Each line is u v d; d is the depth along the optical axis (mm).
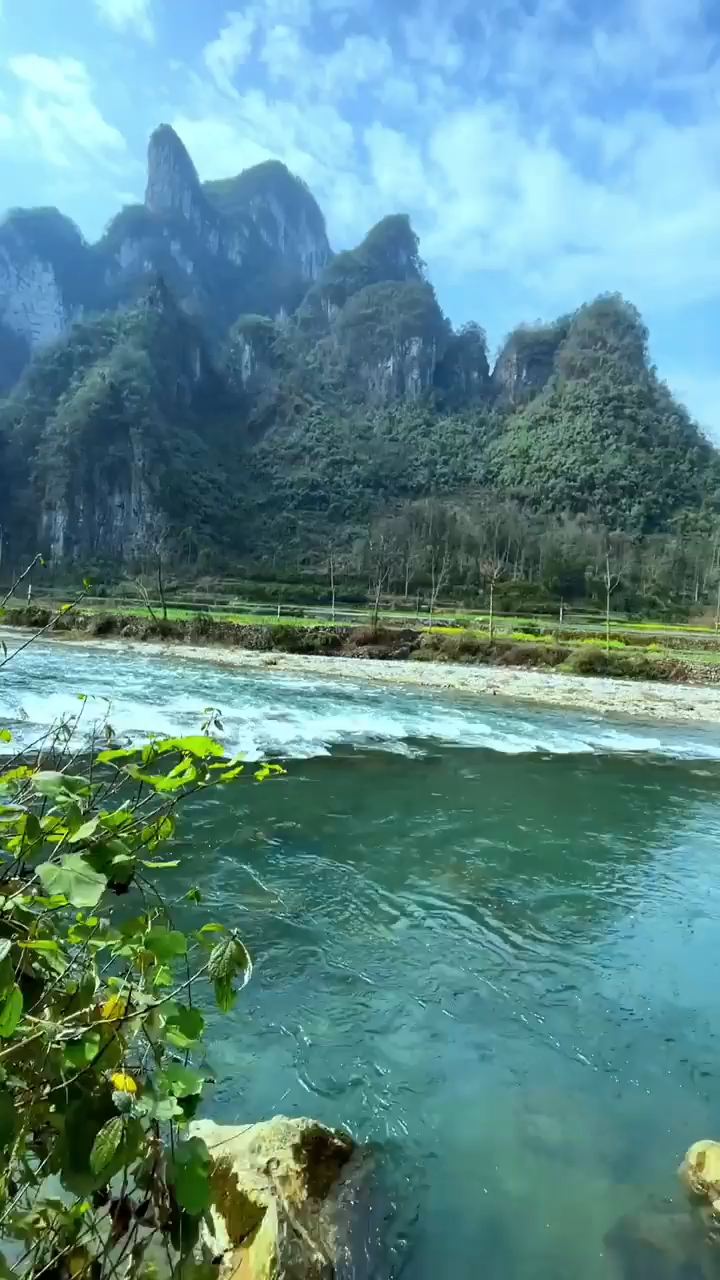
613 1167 3891
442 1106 4309
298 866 7879
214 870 7562
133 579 68812
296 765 12508
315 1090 4363
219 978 2023
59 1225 1780
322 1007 5285
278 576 82000
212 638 37562
